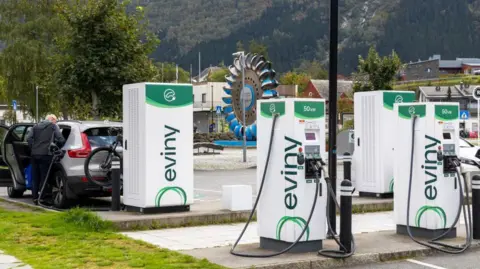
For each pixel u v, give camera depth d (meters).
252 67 36.19
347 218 8.76
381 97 14.11
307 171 8.67
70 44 21.28
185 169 11.84
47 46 37.84
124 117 11.97
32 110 39.66
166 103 11.60
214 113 79.81
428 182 10.02
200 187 19.31
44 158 13.36
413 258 9.19
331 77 10.15
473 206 10.20
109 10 21.30
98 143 13.05
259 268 8.05
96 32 20.94
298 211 8.70
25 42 37.16
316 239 8.86
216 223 11.78
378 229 11.32
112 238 9.82
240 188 12.22
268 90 35.66
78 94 21.59
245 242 9.91
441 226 10.01
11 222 10.91
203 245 9.66
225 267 7.98
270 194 9.00
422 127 10.05
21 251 8.75
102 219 10.82
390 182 14.26
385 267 8.59
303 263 8.35
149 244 9.38
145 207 11.50
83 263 8.07
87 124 13.26
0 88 44.47
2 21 38.62
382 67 33.94
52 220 10.85
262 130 9.09
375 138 14.26
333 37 10.14
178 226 11.39
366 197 14.50
